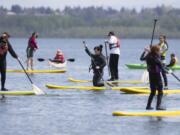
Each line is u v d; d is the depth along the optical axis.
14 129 34.09
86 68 85.94
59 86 52.84
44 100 45.19
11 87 54.41
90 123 35.91
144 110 39.47
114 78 60.06
